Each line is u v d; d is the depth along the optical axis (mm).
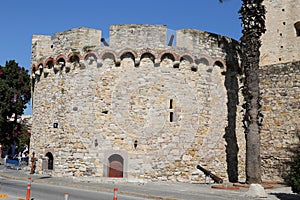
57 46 22641
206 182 21109
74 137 20969
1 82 42625
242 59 23906
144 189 16688
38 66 23531
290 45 30078
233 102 23375
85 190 16422
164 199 14211
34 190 15406
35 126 23766
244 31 17828
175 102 21172
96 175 20250
